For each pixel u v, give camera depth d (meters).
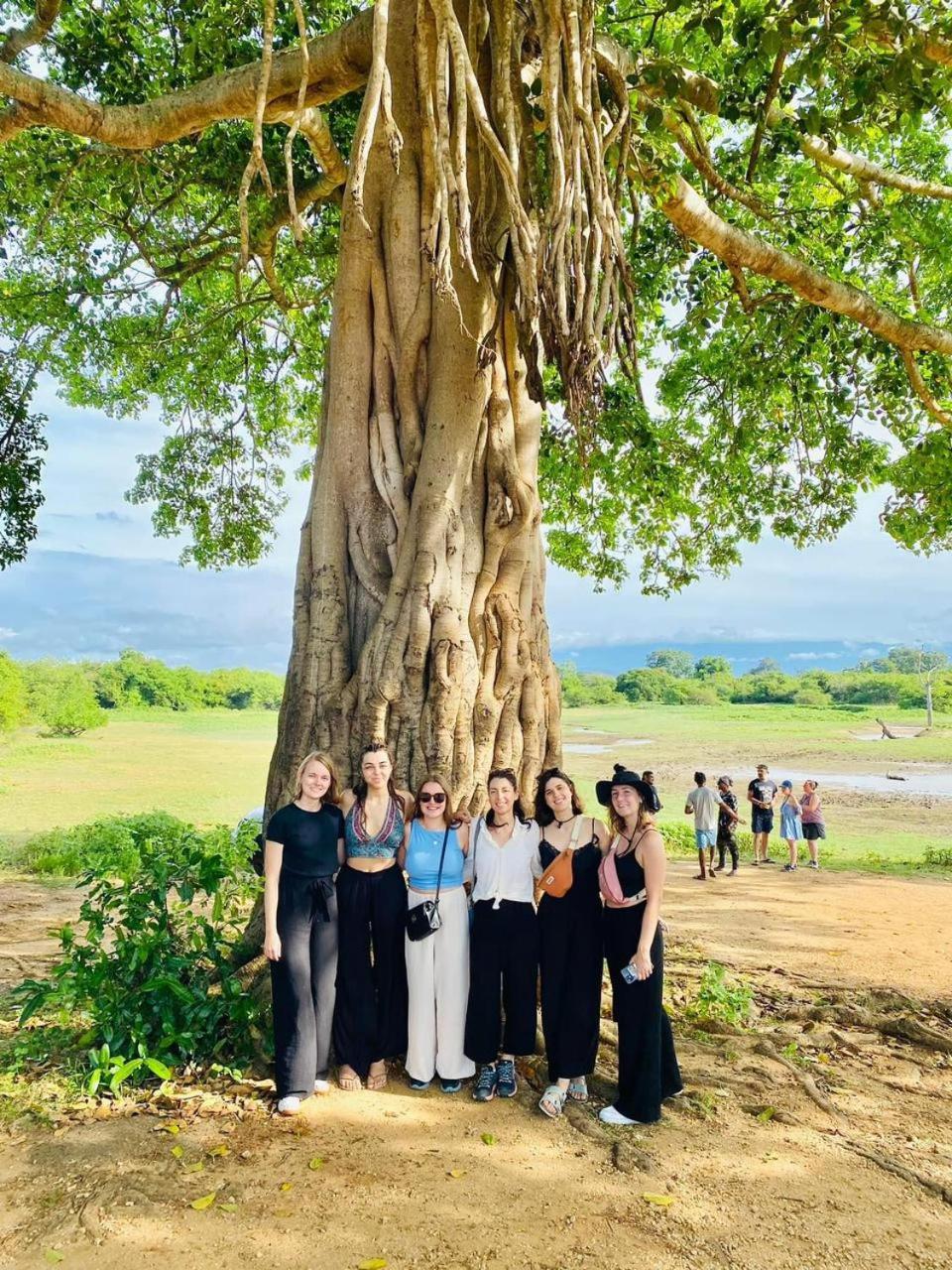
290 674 6.29
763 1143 4.25
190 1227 3.37
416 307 6.52
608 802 4.65
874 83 6.28
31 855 14.06
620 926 4.49
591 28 5.52
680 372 13.03
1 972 7.13
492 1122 4.35
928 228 10.29
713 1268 3.23
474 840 4.86
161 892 5.23
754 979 7.55
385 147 6.62
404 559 6.12
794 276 7.96
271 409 15.81
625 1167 3.93
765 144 9.27
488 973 4.66
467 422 6.36
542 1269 3.18
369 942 4.78
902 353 8.87
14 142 9.88
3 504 11.57
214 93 6.64
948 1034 6.14
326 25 9.67
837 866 16.31
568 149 5.43
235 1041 4.91
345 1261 3.20
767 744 58.28
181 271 12.10
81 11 9.61
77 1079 4.60
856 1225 3.55
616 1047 5.25
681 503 14.31
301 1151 3.96
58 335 12.73
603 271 5.70
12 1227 3.38
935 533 11.94
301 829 4.62
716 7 7.34
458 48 5.05
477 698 6.01
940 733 69.88
